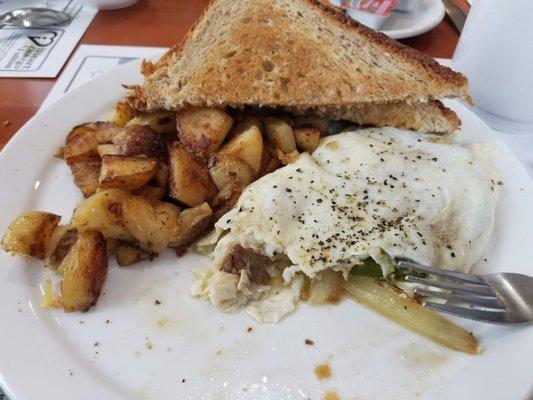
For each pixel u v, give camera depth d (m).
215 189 0.19
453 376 0.15
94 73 0.28
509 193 0.20
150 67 0.22
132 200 0.17
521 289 0.16
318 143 0.21
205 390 0.15
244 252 0.18
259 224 0.17
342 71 0.21
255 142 0.19
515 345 0.15
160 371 0.15
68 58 0.29
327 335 0.16
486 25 0.22
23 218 0.17
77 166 0.20
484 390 0.14
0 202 0.19
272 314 0.17
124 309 0.16
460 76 0.22
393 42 0.23
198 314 0.17
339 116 0.22
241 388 0.15
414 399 0.14
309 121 0.22
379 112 0.22
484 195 0.18
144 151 0.19
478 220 0.18
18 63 0.28
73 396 0.14
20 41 0.30
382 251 0.17
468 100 0.22
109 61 0.29
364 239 0.17
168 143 0.21
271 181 0.18
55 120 0.22
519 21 0.21
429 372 0.15
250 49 0.21
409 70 0.22
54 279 0.17
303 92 0.21
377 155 0.19
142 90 0.21
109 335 0.16
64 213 0.19
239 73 0.21
